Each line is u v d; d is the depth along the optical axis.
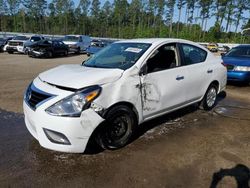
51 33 81.00
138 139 4.54
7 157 3.83
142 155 3.99
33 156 3.88
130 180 3.38
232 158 4.00
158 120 5.48
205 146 4.37
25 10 77.12
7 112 5.75
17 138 4.45
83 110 3.54
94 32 88.75
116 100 3.86
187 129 5.07
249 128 5.26
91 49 21.86
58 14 80.94
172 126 5.20
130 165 3.71
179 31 75.31
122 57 4.54
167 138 4.62
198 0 71.19
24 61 16.91
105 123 3.83
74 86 3.61
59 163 3.71
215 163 3.84
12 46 22.22
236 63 9.23
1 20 73.94
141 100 4.25
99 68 4.28
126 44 4.98
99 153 3.99
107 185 3.27
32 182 3.29
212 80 5.96
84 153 3.98
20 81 9.33
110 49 5.04
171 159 3.91
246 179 3.46
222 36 69.12
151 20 83.44
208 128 5.17
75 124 3.51
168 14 78.56
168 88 4.71
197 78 5.45
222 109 6.51
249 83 9.66
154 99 4.47
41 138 3.66
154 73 4.45
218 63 6.21
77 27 84.81
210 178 3.47
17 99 6.82
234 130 5.12
